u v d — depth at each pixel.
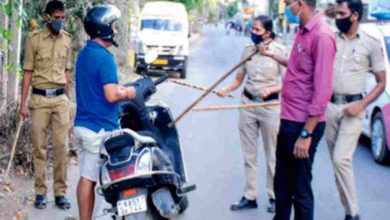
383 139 8.20
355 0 5.67
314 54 4.59
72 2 10.41
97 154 4.72
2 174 6.42
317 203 6.57
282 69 5.92
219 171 7.79
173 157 5.56
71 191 6.48
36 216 5.67
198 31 60.31
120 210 4.34
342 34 5.77
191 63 25.25
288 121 4.77
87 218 4.86
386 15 9.48
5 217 5.50
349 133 5.68
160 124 5.65
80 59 4.71
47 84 5.75
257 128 6.16
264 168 7.94
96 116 4.68
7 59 7.34
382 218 6.16
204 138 9.80
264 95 5.90
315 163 8.27
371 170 8.05
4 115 7.02
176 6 20.36
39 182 5.85
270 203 6.20
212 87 5.80
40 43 5.70
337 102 5.75
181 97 14.27
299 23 4.71
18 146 6.82
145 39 18.06
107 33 4.64
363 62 5.71
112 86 4.58
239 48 38.41
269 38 5.87
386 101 8.15
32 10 9.02
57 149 5.84
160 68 18.59
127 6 16.59
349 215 5.75
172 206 4.48
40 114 5.77
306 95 4.69
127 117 5.23
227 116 11.82
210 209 6.28
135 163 4.36
